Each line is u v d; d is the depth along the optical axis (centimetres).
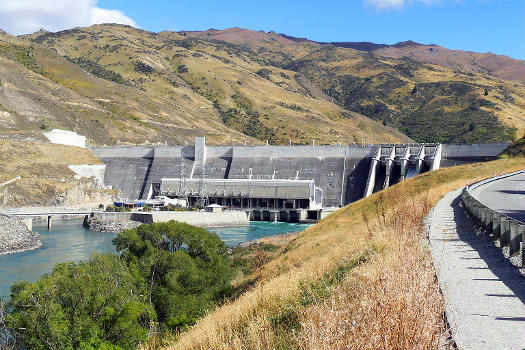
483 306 1326
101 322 3712
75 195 15112
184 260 4959
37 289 3744
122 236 5766
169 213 12331
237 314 1950
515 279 1636
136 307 3825
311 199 14000
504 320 1198
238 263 5941
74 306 3766
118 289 4025
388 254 1816
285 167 15862
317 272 2262
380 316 937
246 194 14562
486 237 2547
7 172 14700
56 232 11500
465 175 8344
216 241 5862
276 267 3975
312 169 15525
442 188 6278
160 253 5138
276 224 13412
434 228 2908
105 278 4216
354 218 5856
